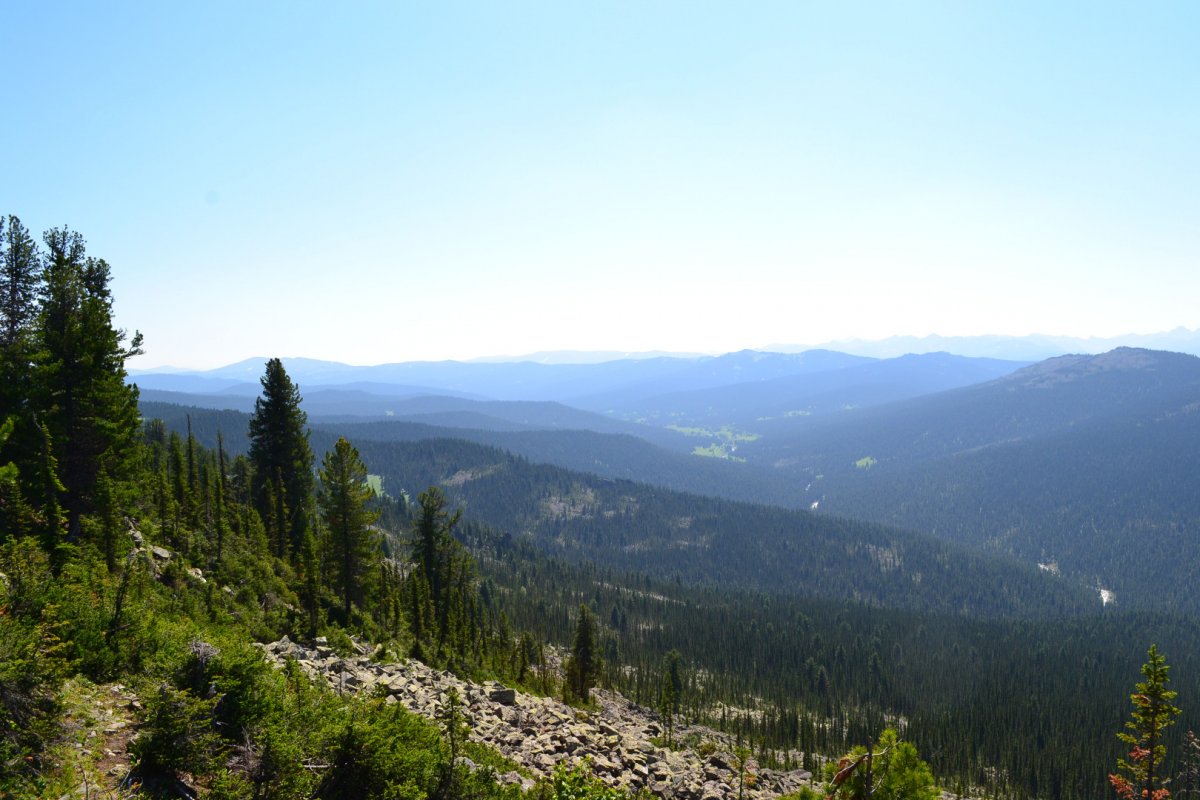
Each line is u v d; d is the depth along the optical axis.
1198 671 195.62
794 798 19.12
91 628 20.34
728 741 97.12
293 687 20.66
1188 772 64.25
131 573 29.84
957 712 157.50
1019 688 179.50
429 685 37.00
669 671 136.88
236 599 39.50
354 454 53.91
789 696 164.50
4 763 12.87
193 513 54.84
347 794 16.94
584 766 24.28
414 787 17.16
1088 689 177.75
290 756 15.63
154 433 112.19
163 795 14.25
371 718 19.56
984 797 121.12
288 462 67.06
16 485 27.14
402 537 180.62
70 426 34.16
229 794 14.16
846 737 140.12
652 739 48.19
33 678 14.77
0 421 32.44
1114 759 134.62
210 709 15.86
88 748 15.11
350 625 47.66
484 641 77.12
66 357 34.94
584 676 77.50
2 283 37.03
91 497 34.12
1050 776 130.25
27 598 19.22
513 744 30.47
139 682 18.50
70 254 43.69
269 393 66.75
